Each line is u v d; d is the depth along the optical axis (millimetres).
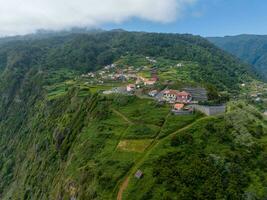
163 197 112000
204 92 197750
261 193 114375
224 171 121062
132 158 135750
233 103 176375
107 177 129000
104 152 145500
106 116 175250
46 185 184125
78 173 143875
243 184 117438
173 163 125188
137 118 164000
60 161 187250
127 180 125500
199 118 153875
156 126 152875
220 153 128125
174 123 151000
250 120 150625
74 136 189000
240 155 127500
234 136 137125
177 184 115562
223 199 111312
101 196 122875
